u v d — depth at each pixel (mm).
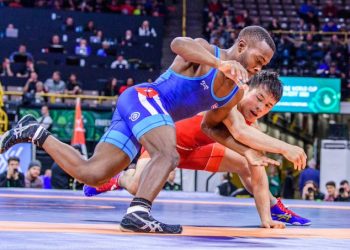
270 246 3297
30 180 12172
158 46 22250
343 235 4387
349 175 14531
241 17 24828
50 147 4332
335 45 22516
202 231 4254
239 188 13562
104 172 4262
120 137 4238
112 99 17828
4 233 3506
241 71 3822
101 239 3336
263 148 4383
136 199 3969
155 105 4156
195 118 5500
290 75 20109
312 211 8008
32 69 19703
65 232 3701
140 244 3133
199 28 25266
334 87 18406
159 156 4000
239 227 5023
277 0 26766
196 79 4227
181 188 13594
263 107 4906
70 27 22094
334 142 14578
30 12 22047
